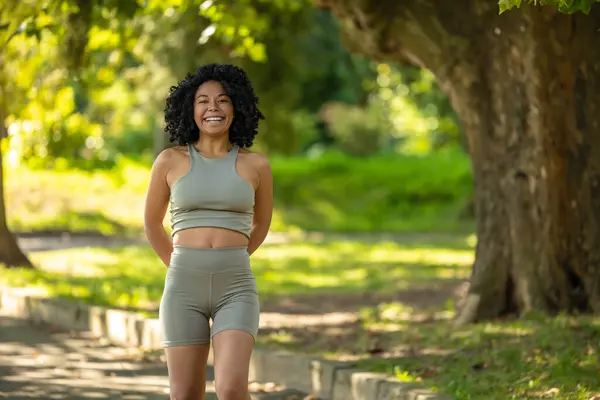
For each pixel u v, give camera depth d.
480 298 12.09
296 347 11.02
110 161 23.53
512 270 12.07
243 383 5.93
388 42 12.59
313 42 36.97
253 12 14.95
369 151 57.19
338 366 9.32
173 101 6.33
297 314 14.77
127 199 34.91
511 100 11.91
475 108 12.16
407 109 55.53
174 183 6.20
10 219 31.97
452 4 12.05
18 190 33.75
